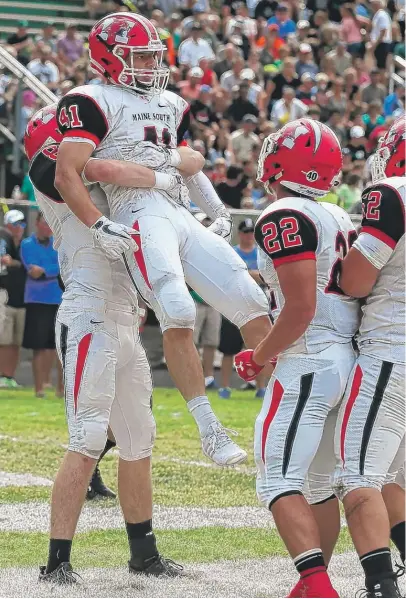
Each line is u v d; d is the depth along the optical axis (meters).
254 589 6.84
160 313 6.84
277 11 28.06
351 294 6.07
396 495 6.64
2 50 21.30
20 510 9.14
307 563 5.78
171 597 6.62
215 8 28.58
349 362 6.11
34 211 19.11
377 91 26.11
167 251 6.91
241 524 8.75
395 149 6.29
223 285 7.07
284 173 6.26
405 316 6.05
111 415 7.32
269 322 7.11
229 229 7.72
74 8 28.75
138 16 7.23
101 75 7.34
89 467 7.07
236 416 15.08
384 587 5.79
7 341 17.98
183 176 7.63
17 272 17.55
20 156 20.88
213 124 23.16
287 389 6.02
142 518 7.30
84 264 7.14
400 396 6.02
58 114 7.03
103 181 6.96
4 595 6.60
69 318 7.14
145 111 7.20
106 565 7.46
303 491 6.43
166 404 16.45
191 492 10.01
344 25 27.67
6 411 15.27
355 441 5.99
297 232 5.98
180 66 25.23
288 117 24.25
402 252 6.02
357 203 20.59
